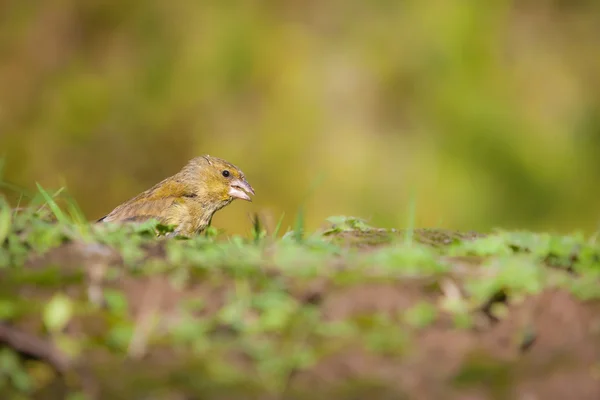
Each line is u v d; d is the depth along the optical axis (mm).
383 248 6281
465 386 4773
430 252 6008
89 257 5703
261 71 18109
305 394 4688
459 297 5305
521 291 5312
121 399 4664
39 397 4730
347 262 5723
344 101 17594
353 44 17953
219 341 4973
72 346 4898
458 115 17219
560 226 17109
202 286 5387
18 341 4844
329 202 16828
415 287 5395
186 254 5809
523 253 6207
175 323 5090
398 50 17750
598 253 6004
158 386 4699
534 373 4848
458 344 4992
